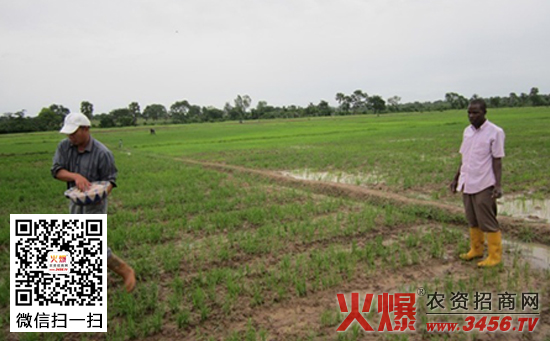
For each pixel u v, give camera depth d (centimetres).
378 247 590
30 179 1487
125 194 1095
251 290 476
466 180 529
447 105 13238
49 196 1129
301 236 668
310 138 3117
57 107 11381
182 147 2812
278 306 441
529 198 901
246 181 1299
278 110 13025
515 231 653
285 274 502
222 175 1412
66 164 445
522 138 2186
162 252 604
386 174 1291
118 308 433
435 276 507
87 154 443
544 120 4059
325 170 1444
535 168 1251
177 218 831
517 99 11275
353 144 2402
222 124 8219
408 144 2238
